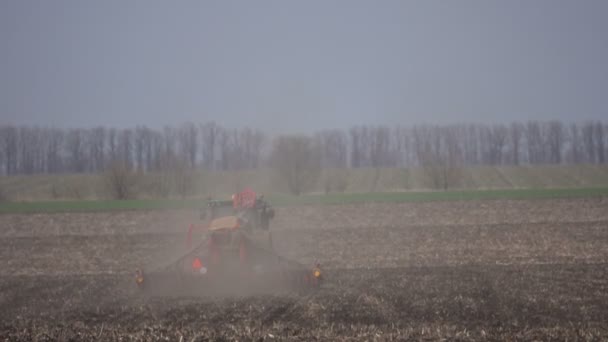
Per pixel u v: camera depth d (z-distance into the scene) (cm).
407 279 7550
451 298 6162
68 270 9275
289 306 5766
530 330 4591
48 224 15438
